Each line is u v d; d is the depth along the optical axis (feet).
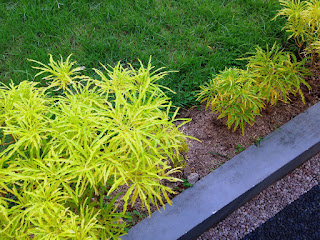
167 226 8.13
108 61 11.77
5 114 6.22
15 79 11.07
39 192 5.64
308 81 11.43
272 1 13.61
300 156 9.48
